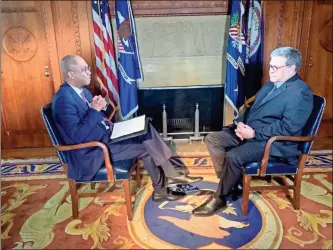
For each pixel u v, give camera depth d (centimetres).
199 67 325
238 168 201
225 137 233
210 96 336
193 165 288
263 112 208
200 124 345
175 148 328
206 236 192
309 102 194
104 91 305
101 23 291
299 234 191
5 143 333
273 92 208
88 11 298
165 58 321
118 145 210
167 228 201
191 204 226
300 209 216
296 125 192
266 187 210
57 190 253
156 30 311
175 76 327
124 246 186
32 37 301
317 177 260
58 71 313
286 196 232
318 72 321
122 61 296
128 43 293
